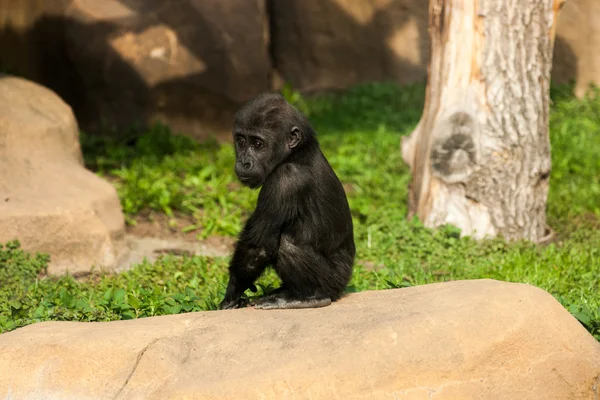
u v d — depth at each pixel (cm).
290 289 866
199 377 684
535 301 755
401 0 2692
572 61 2594
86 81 2086
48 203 1293
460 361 693
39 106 1496
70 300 985
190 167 1844
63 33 2066
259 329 734
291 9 2688
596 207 1669
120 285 1154
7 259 1214
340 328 721
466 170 1418
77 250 1288
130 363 708
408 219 1544
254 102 866
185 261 1271
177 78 2112
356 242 1415
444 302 754
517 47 1396
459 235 1408
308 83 2716
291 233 862
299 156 870
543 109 1437
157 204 1622
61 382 708
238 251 877
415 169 1529
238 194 1706
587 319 895
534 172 1432
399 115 2386
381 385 677
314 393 668
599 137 2100
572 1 2572
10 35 2041
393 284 1027
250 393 665
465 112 1412
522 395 697
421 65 2728
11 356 729
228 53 2127
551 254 1316
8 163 1348
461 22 1403
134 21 2100
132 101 2109
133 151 1962
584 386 724
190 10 2112
